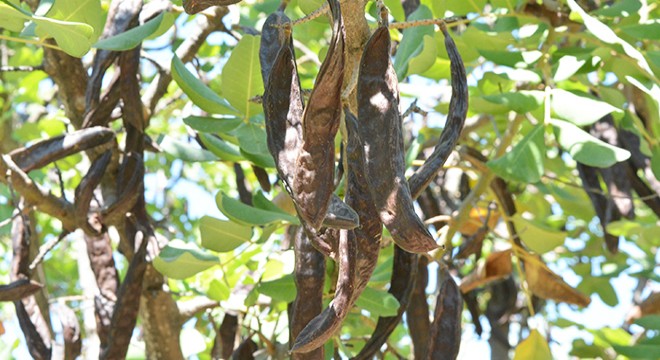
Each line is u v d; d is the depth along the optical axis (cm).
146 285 121
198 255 107
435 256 121
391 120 78
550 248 122
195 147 115
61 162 142
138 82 113
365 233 81
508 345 149
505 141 123
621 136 128
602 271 144
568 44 131
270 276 121
